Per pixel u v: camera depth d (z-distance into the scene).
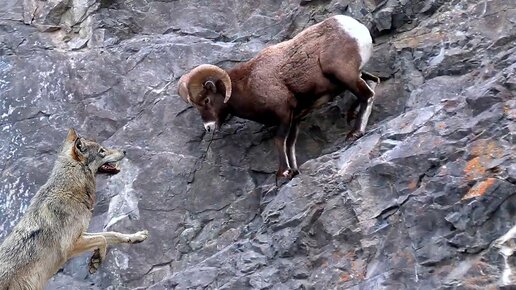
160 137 40.25
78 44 44.16
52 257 32.31
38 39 44.66
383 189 32.91
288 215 34.06
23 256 31.55
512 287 27.77
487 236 29.22
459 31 38.50
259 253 34.06
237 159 39.19
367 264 31.38
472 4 39.53
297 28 42.41
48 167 40.69
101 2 44.88
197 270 34.69
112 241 33.78
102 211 39.38
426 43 38.78
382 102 38.44
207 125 37.69
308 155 38.53
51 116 42.00
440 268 29.50
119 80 42.19
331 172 34.62
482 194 29.61
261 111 37.41
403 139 33.88
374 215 32.31
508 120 31.47
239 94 37.50
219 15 44.44
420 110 34.88
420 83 38.00
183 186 39.03
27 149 41.34
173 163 39.47
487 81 33.97
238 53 41.91
